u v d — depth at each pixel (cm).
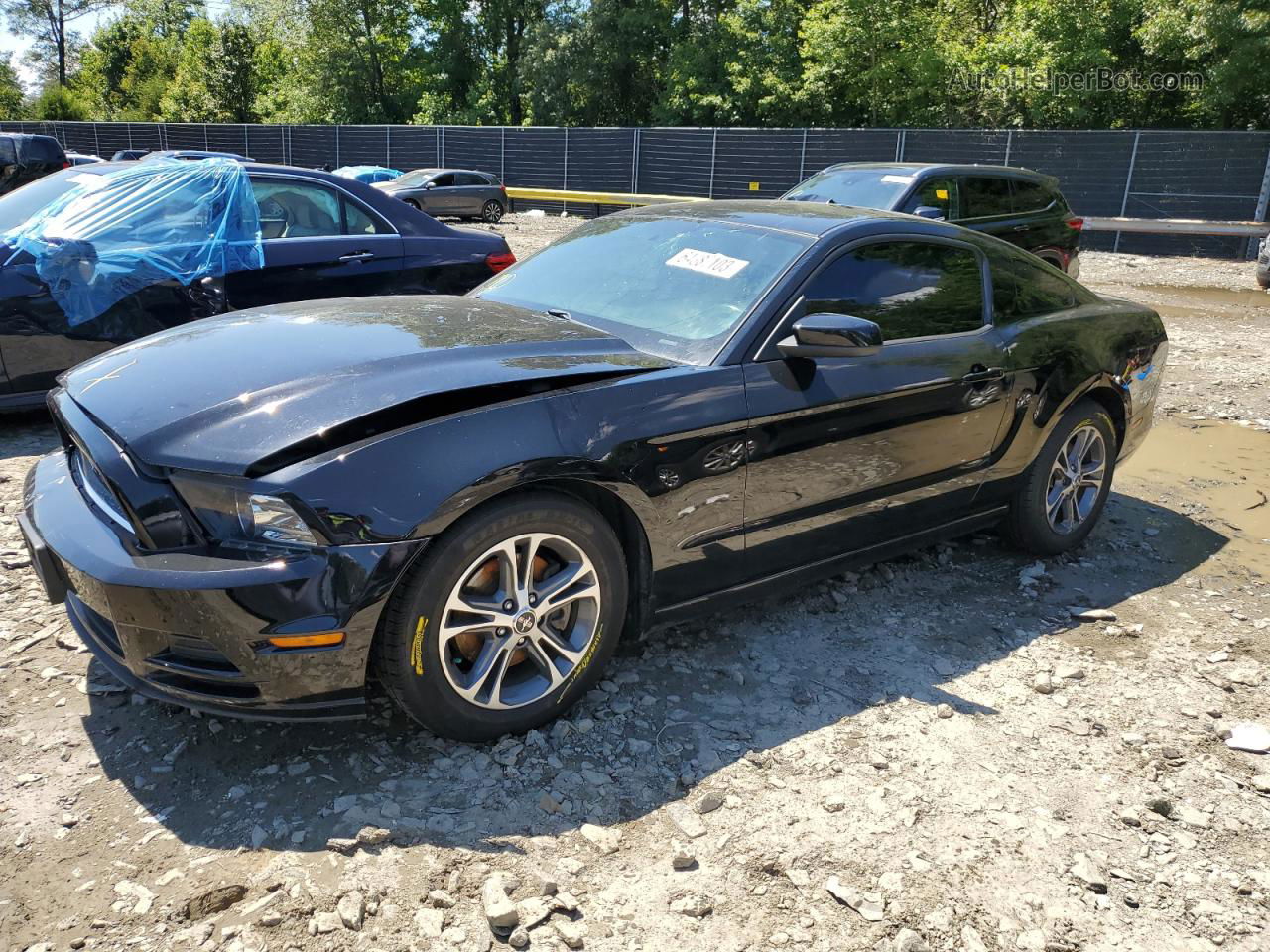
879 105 2792
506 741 282
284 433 245
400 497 243
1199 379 846
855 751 291
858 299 352
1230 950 223
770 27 3097
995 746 298
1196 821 268
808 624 373
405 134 3231
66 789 254
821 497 340
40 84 6756
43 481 300
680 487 297
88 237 536
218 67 4900
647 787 268
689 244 373
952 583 419
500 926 215
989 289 404
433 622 253
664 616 316
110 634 266
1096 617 389
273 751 274
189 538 245
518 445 260
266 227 583
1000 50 2567
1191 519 514
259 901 220
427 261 638
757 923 223
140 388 273
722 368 310
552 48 3881
